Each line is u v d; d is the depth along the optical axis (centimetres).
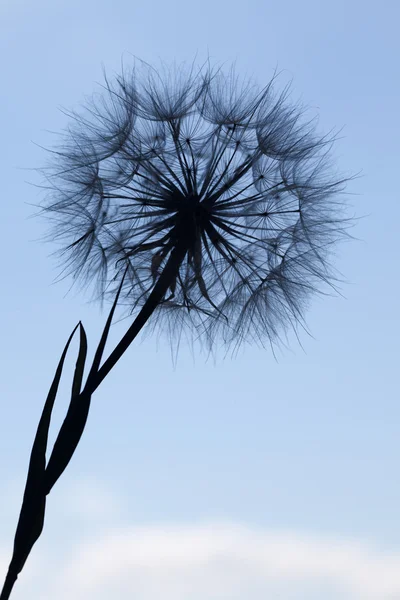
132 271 460
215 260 468
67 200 468
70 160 466
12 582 348
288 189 471
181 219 454
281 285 466
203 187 462
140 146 464
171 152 464
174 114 466
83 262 466
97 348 388
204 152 468
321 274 468
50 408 374
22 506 358
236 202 466
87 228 466
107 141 464
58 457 367
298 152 474
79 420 375
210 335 479
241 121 473
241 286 471
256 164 470
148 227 461
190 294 464
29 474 363
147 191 465
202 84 473
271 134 472
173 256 435
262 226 470
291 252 469
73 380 393
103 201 468
